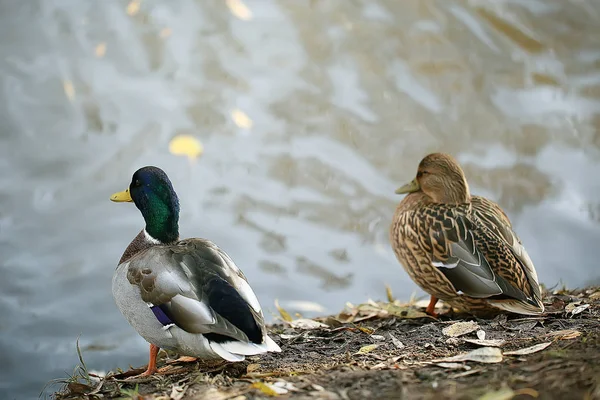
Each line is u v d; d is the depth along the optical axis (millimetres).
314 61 17000
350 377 6246
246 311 6391
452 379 6035
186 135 14914
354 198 13570
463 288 8070
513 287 7891
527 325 7586
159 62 16906
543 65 17281
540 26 18344
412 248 8578
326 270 11945
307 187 13766
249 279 11688
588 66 17328
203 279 6566
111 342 10406
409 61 17078
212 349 6332
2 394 9539
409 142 14961
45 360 10062
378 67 16859
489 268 7988
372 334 7832
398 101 15977
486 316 8367
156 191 7543
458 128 15406
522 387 5633
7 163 14102
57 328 10672
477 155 14750
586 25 18500
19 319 10789
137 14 18109
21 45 17172
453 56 17250
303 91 16156
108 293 11383
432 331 7734
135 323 6836
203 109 15641
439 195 8773
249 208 13227
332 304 11242
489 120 15641
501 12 18625
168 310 6547
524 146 14961
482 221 8375
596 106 16109
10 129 14922
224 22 17984
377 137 15055
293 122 15336
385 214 13234
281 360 7184
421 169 8914
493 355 6441
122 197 7699
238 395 6000
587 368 5801
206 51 17219
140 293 6719
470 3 18750
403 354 7051
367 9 18422
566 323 7566
